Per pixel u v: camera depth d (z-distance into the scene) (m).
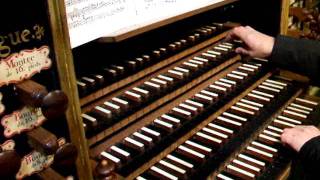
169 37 1.25
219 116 1.21
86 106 0.94
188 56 1.26
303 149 1.02
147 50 1.15
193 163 1.02
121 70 1.01
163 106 1.10
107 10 0.82
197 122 1.11
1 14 0.58
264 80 1.47
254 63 1.47
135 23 0.89
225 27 1.44
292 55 1.18
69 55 0.68
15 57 0.61
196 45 1.23
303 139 1.04
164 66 1.15
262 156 1.11
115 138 0.99
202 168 1.01
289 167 1.10
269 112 1.26
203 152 1.05
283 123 1.26
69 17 0.74
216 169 1.01
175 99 1.14
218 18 1.50
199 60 1.24
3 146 0.64
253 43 1.22
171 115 1.11
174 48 1.17
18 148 0.66
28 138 0.67
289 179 1.29
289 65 1.20
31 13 0.62
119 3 0.85
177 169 0.98
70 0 0.74
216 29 1.39
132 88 1.05
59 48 0.66
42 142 0.63
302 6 1.87
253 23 1.56
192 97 1.20
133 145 0.98
